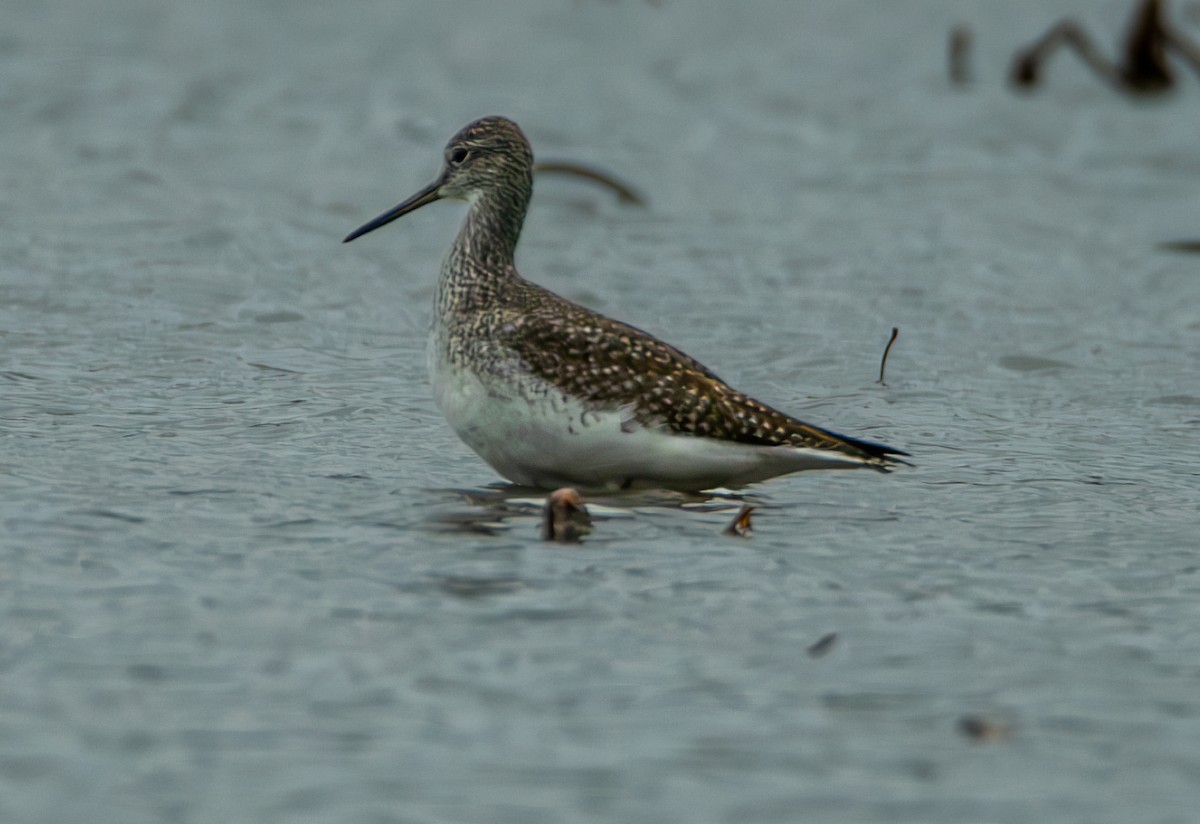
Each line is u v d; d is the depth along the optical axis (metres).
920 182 24.91
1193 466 14.37
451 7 35.03
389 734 9.02
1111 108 29.08
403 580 11.20
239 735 8.98
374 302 19.47
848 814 8.30
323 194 23.64
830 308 19.44
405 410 15.66
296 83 29.58
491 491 13.34
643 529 12.39
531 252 21.22
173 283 19.61
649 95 29.53
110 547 11.68
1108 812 8.36
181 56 31.06
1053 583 11.41
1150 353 18.06
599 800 8.39
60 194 23.05
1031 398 16.52
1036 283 20.55
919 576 11.50
